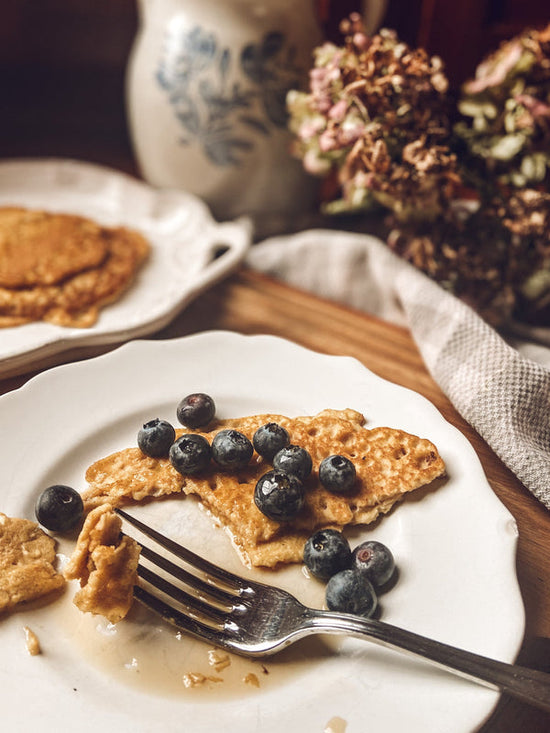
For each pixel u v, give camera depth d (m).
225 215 0.57
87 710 0.29
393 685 0.30
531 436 0.39
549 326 0.49
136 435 0.38
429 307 0.44
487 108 0.44
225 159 0.54
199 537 0.34
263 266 0.52
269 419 0.38
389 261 0.49
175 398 0.39
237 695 0.30
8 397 0.38
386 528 0.34
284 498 0.33
